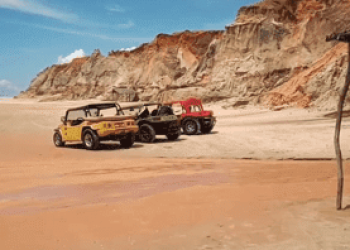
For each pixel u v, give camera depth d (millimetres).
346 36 3586
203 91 67812
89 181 6180
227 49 71250
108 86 99688
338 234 2910
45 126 21797
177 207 4008
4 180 6391
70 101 91750
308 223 3236
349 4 59469
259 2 72562
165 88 79938
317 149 10734
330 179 5812
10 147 13133
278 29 65688
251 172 6812
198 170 7371
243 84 64062
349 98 35062
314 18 61156
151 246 2809
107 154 11273
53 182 6125
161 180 6137
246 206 3936
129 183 5898
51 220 3598
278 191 4781
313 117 28266
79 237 3053
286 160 8992
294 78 49344
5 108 38219
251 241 2840
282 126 20250
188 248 2740
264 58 64375
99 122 12383
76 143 14945
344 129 16109
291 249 2639
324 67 46344
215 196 4555
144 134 14734
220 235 3010
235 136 15578
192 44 86500
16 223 3500
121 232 3162
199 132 18984
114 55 106062
